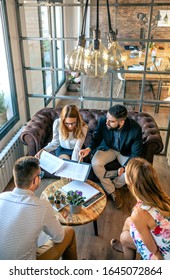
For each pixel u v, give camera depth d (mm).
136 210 1492
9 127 3154
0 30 2967
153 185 1474
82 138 2621
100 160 2658
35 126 2992
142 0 7125
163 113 4730
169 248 1488
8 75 3230
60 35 5398
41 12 4156
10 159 2928
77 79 5840
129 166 1531
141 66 4691
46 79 4707
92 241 2250
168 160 3455
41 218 1330
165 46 6637
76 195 1954
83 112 3355
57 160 2383
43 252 1533
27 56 3619
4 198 1350
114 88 5926
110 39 1812
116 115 2361
